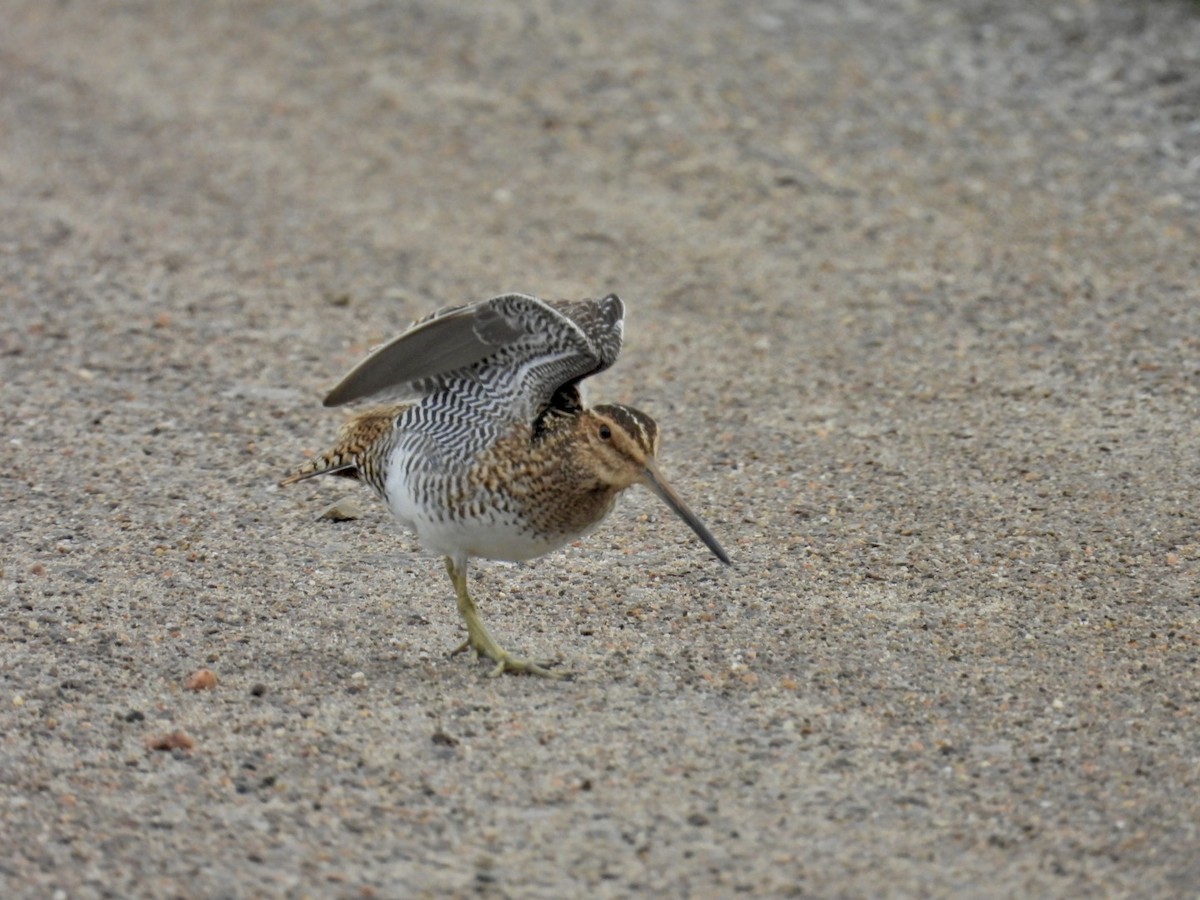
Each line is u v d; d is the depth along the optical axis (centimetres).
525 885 805
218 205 1992
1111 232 1777
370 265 1820
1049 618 1088
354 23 2528
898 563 1177
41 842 840
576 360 982
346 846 840
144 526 1251
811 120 2086
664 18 2430
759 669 1030
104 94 2358
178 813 870
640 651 1059
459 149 2108
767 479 1331
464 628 1101
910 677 1014
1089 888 798
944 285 1698
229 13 2634
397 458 1029
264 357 1597
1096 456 1334
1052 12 2288
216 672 1027
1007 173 1927
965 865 819
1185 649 1037
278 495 1315
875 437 1400
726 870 817
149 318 1688
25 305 1712
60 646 1057
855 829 852
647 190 1967
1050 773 902
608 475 1011
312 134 2189
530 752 932
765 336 1622
